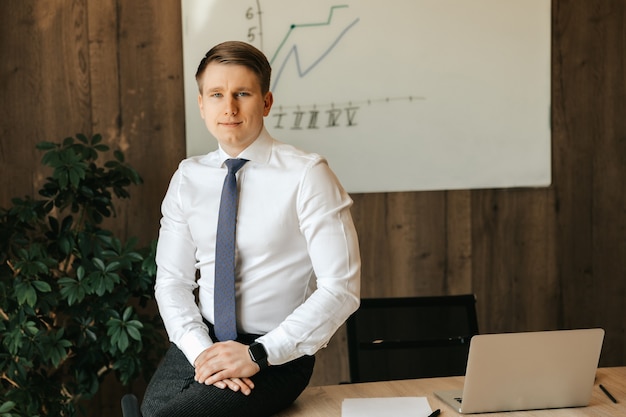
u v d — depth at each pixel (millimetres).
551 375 1754
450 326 2625
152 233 3270
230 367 1810
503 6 3330
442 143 3357
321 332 1913
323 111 3283
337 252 1970
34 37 3150
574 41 3420
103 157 3217
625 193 3521
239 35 3221
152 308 3266
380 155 3328
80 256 2861
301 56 3250
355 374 2545
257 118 1988
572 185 3482
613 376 2033
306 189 1984
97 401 3264
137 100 3217
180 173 2172
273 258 2012
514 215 3455
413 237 3400
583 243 3514
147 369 2938
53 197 3168
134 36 3199
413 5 3277
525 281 3488
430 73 3318
